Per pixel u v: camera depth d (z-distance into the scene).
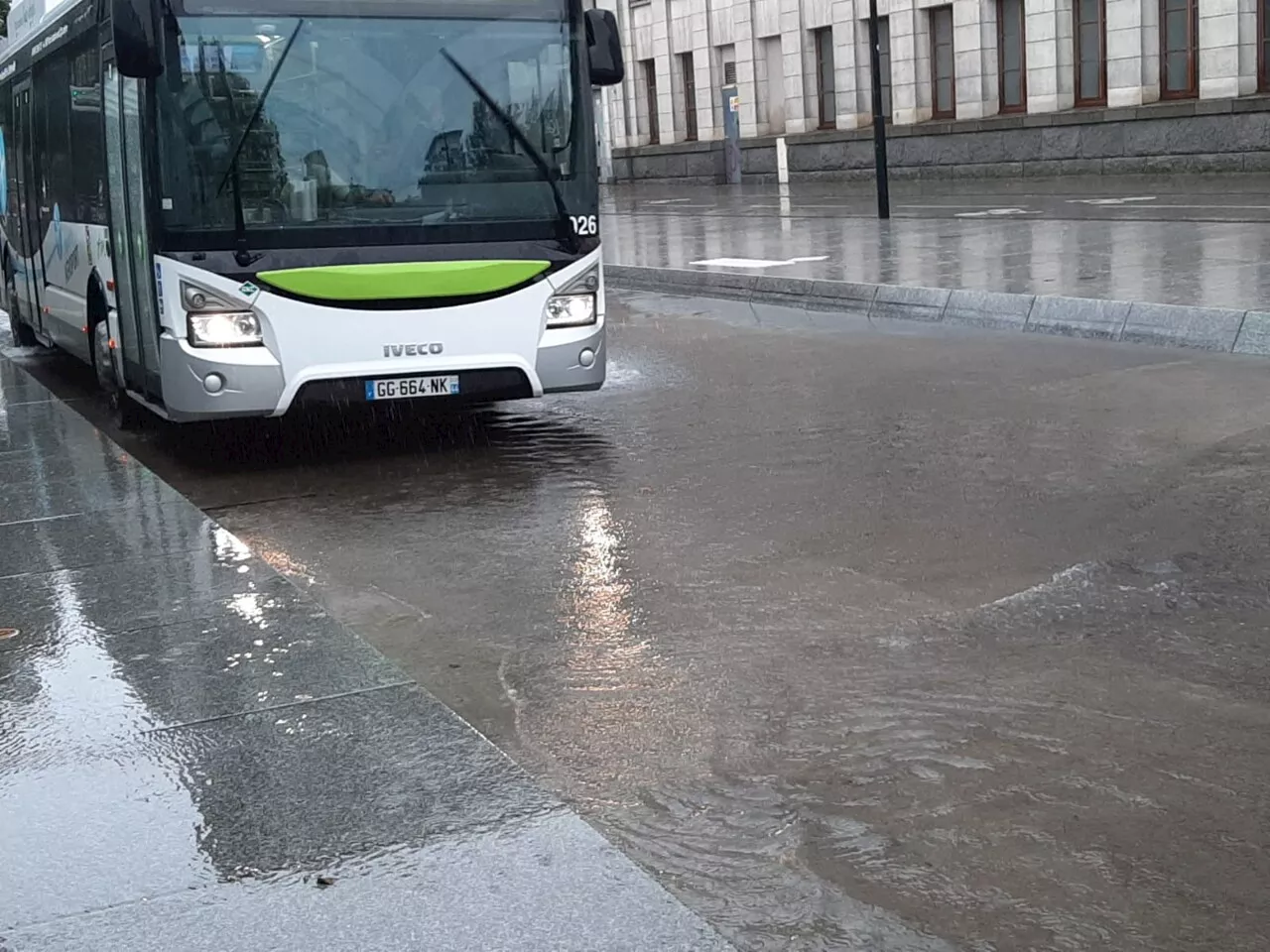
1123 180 29.78
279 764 4.27
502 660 5.55
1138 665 5.11
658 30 45.19
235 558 6.49
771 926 3.56
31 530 7.18
